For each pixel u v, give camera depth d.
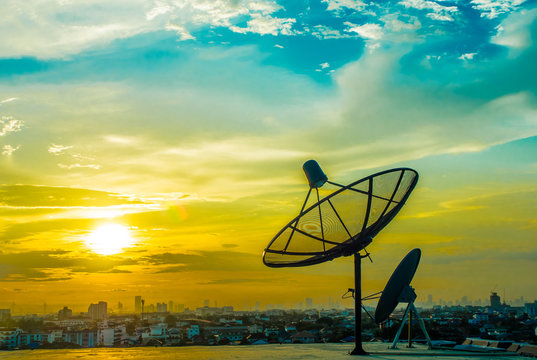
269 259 23.11
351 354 20.23
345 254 22.03
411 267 22.44
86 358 18.98
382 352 21.05
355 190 21.39
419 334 34.12
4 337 121.81
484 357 19.08
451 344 25.39
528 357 19.22
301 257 22.86
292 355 19.89
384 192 21.48
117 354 21.02
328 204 21.83
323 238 22.23
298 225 22.20
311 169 22.31
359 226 21.67
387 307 23.03
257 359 17.91
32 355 20.62
